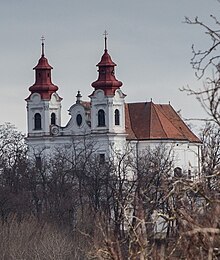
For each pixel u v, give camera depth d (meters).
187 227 17.25
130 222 18.47
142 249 17.69
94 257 18.69
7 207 127.56
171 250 17.48
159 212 18.38
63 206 125.31
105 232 19.45
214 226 17.08
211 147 18.69
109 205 101.94
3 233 102.88
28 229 103.94
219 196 17.67
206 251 17.09
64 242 93.12
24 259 99.50
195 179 18.16
